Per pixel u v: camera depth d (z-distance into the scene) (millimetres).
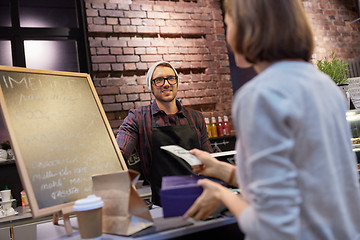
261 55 833
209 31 4367
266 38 805
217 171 1233
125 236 1175
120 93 3859
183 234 1154
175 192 1119
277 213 677
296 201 691
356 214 831
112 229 1204
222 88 4348
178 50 4168
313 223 752
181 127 2113
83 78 1722
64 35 3932
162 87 2152
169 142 2055
